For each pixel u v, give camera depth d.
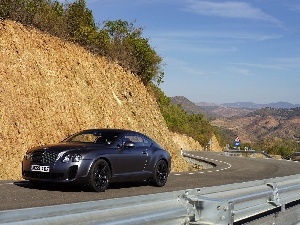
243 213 4.96
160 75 30.11
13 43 19.25
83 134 11.78
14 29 19.81
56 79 20.47
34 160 10.27
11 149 16.28
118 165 11.06
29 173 10.39
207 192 4.83
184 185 13.49
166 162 12.92
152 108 29.08
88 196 9.82
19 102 17.75
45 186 11.20
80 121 20.62
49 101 19.30
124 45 27.67
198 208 4.41
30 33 20.67
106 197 9.80
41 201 8.83
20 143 16.80
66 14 23.80
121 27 27.91
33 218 2.98
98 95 22.91
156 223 3.80
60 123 19.34
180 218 4.19
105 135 11.57
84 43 24.31
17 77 18.33
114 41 27.30
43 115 18.59
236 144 62.34
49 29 22.05
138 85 28.31
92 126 21.25
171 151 28.33
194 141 72.75
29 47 20.02
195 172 20.58
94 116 21.78
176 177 16.64
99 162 10.48
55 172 9.99
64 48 22.28
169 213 3.99
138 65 28.59
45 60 20.47
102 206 3.52
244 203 5.08
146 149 12.21
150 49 28.84
